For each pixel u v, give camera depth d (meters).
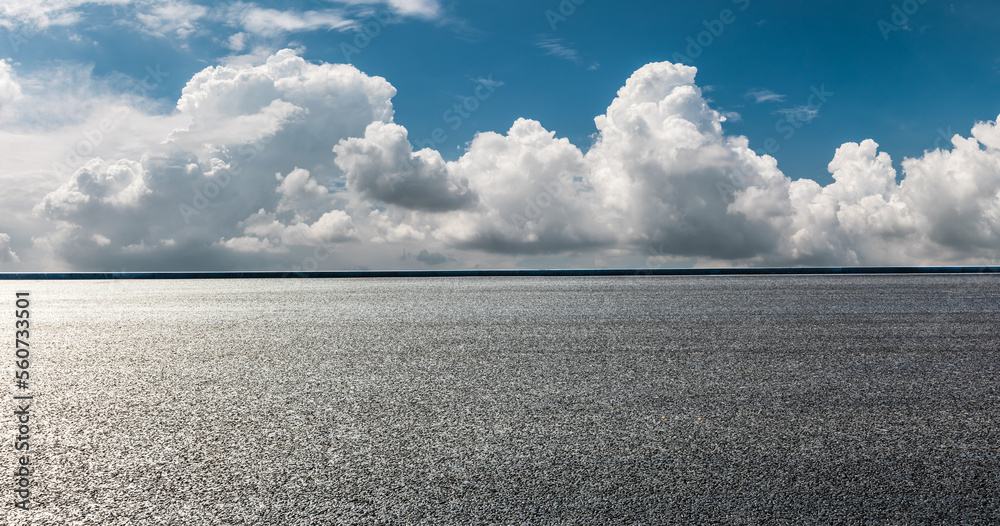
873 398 3.11
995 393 3.20
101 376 3.57
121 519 1.92
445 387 3.30
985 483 2.15
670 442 2.51
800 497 2.04
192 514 1.94
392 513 1.93
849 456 2.38
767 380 3.43
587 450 2.43
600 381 3.40
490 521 1.88
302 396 3.15
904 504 2.00
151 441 2.54
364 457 2.37
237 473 2.23
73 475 2.23
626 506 1.97
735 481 2.15
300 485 2.13
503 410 2.91
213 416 2.85
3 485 2.15
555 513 1.93
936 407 2.97
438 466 2.28
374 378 3.49
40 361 3.96
